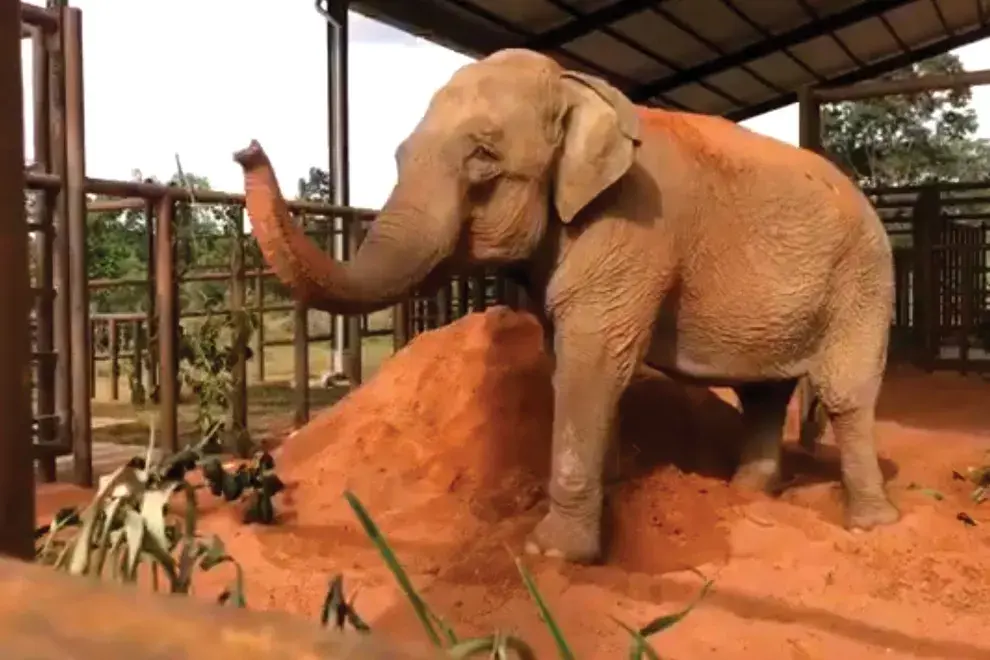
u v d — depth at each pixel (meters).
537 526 4.13
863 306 4.71
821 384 4.72
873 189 13.57
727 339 4.59
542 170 3.99
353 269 3.71
